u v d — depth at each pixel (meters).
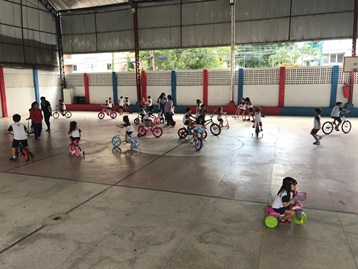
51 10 19.45
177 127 12.16
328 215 4.00
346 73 15.44
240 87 17.19
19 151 7.63
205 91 17.89
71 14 19.50
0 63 16.45
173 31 17.52
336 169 6.05
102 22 18.86
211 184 5.27
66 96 20.64
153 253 3.17
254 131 10.84
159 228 3.71
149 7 17.70
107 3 18.30
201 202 4.48
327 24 15.07
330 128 10.57
